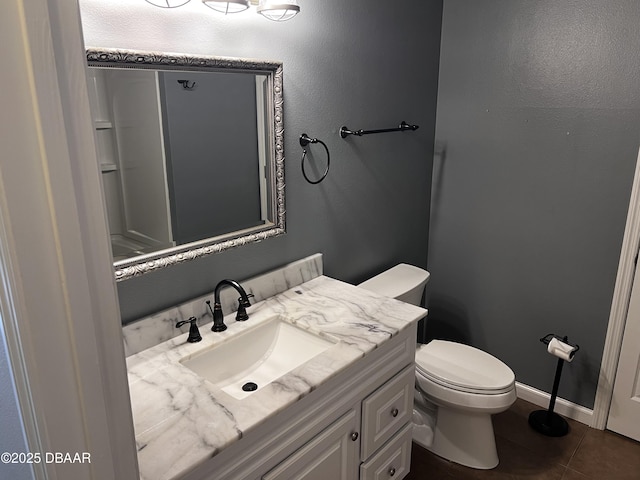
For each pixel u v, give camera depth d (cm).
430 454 232
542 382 264
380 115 232
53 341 60
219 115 163
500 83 243
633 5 200
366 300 193
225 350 164
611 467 222
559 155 232
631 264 221
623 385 236
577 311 244
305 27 185
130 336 151
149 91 144
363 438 169
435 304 298
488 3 238
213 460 116
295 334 176
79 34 57
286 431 135
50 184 56
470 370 214
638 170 211
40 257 57
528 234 251
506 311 269
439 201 281
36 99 53
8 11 50
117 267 146
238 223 179
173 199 157
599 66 213
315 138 201
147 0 134
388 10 221
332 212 220
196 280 171
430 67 257
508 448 235
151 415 124
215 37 157
